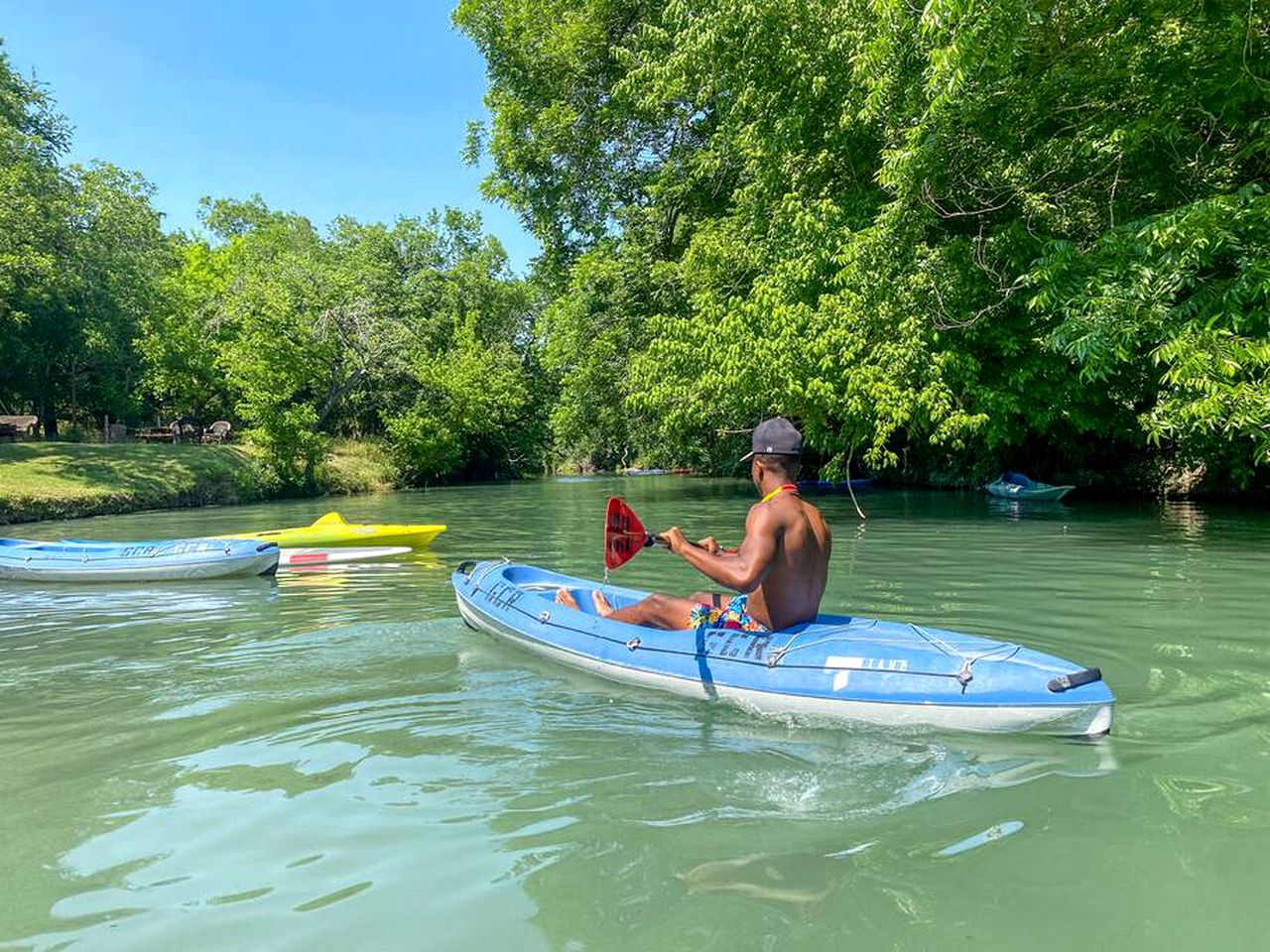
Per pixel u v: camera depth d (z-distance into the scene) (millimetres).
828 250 12062
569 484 30234
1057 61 10539
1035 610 5477
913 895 2102
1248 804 2600
